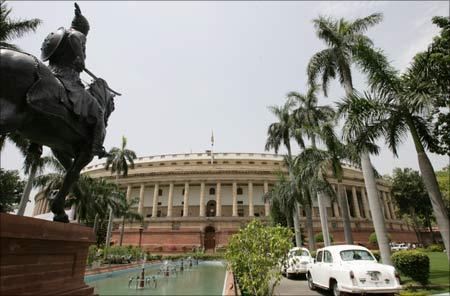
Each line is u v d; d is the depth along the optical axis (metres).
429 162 12.32
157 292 14.21
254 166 56.62
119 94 5.33
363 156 17.25
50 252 3.05
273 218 33.22
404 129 13.32
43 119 3.38
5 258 2.50
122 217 49.31
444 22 14.00
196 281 18.58
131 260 33.88
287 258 9.10
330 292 12.38
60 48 4.02
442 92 12.66
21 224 2.61
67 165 4.28
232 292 10.80
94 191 35.06
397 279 9.51
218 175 54.06
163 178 55.03
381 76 13.08
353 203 59.03
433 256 28.50
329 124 20.23
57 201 3.80
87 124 3.98
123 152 41.00
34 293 2.76
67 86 3.71
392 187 54.53
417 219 59.59
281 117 30.97
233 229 47.62
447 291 11.75
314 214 53.94
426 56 12.73
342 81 20.25
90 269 20.36
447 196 37.41
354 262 10.36
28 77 3.05
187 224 49.47
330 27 20.78
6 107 2.87
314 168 21.39
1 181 31.92
